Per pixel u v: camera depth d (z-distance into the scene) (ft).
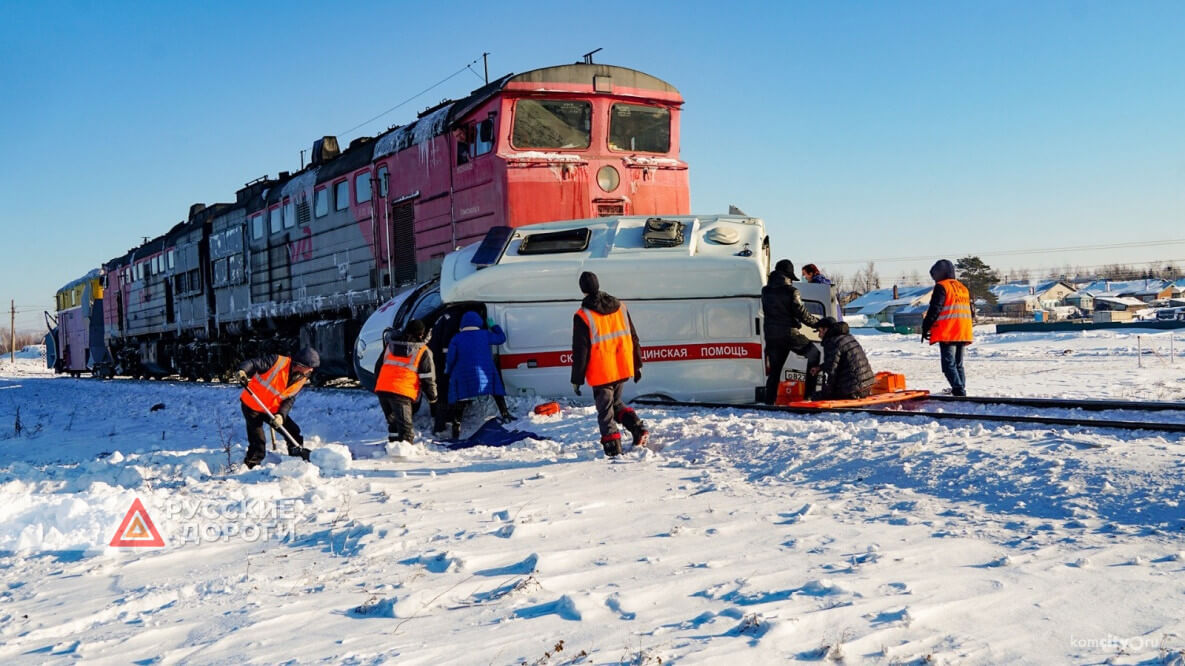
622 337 24.53
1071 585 11.42
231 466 27.63
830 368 31.42
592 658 9.70
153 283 89.81
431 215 43.98
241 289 68.13
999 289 302.66
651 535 15.71
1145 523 14.28
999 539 14.01
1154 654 9.11
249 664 10.32
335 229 53.62
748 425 25.18
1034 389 47.83
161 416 51.19
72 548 18.66
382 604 12.26
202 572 15.72
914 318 241.14
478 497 20.54
